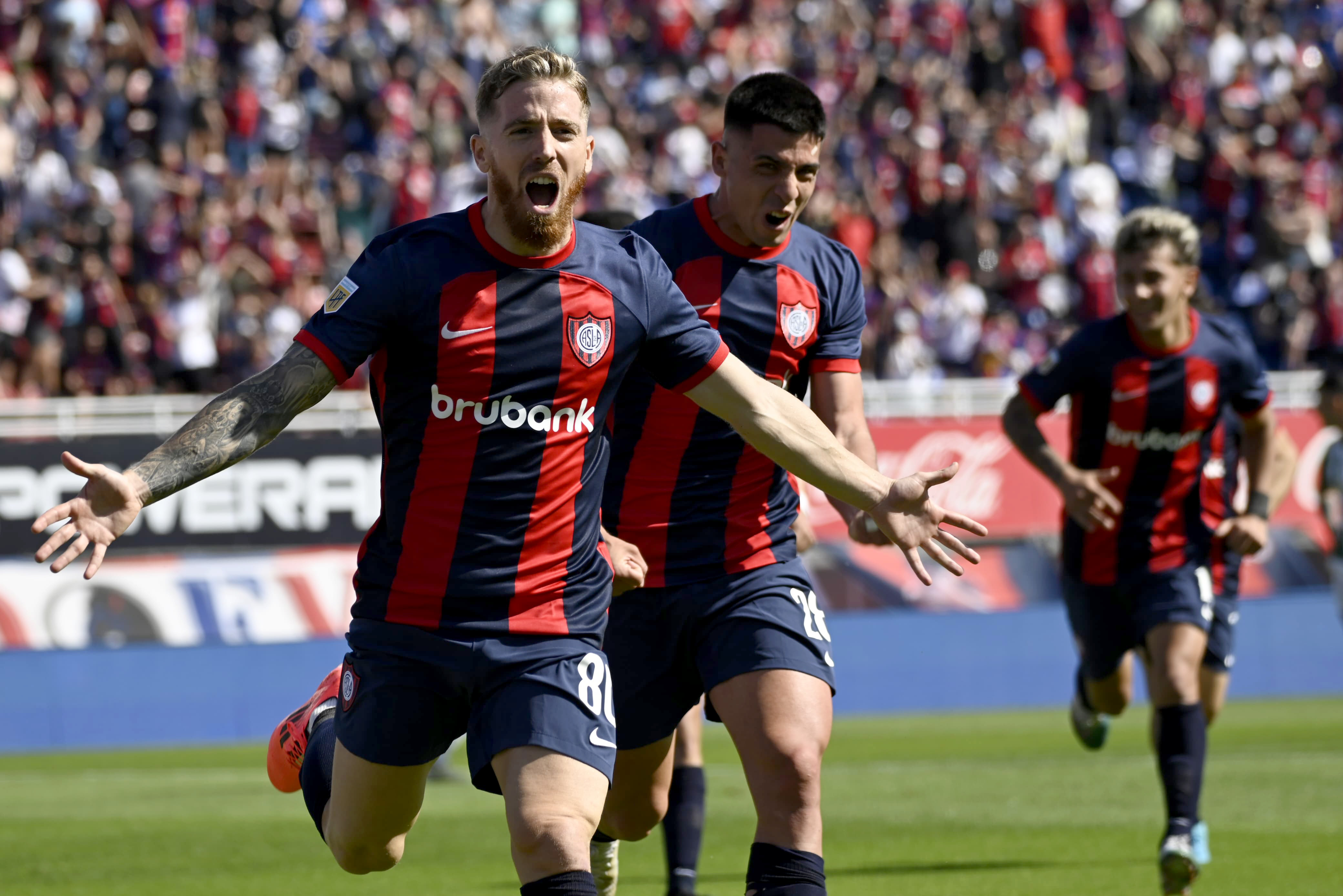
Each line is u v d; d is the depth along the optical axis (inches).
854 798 1279.5
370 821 543.8
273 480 1937.7
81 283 2288.4
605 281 517.7
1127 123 3127.5
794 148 623.5
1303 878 872.3
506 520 514.9
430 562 515.2
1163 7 3189.0
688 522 634.8
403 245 506.6
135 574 1902.1
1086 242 2842.0
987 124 2933.1
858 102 2942.9
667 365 535.8
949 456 2123.5
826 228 2461.9
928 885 863.1
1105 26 3142.2
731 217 652.7
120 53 2598.4
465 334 501.0
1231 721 1888.5
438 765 1519.4
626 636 642.2
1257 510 969.5
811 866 564.1
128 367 2278.5
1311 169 2967.5
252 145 2605.8
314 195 2556.6
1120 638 961.5
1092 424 954.7
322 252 2518.5
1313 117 3203.7
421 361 504.7
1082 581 963.3
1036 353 2699.3
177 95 2573.8
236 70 2652.6
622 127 2797.7
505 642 518.0
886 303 2608.3
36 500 1859.0
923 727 1918.1
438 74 2778.1
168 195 2431.1
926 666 2145.7
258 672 1924.2
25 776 1568.7
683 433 632.4
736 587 626.5
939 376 2600.9
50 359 2226.9
